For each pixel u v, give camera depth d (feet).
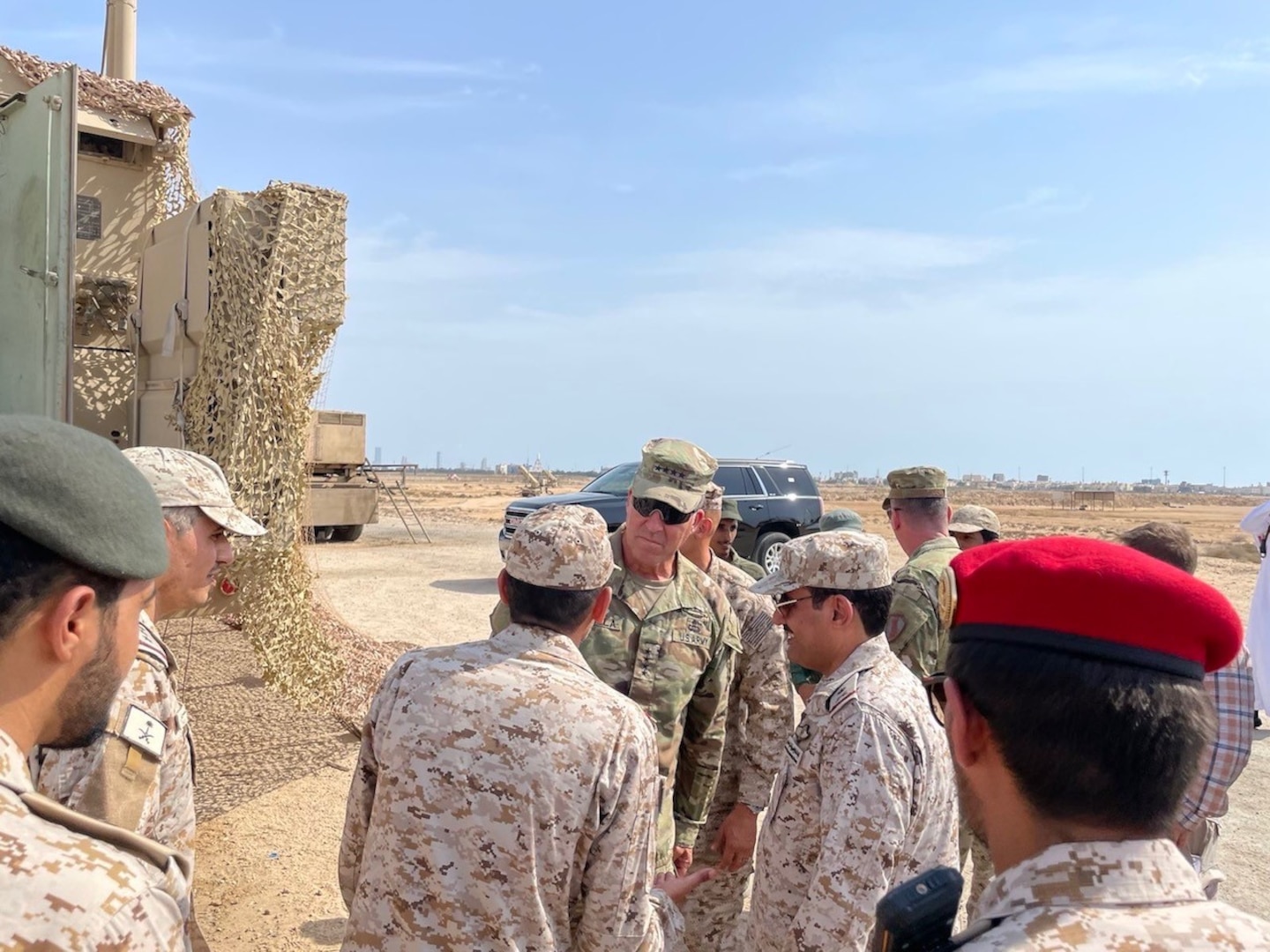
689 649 9.56
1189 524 143.23
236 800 15.90
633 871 6.20
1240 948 2.98
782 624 8.45
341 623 22.49
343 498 56.59
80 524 3.48
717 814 11.14
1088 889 3.18
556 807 5.92
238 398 14.16
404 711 6.29
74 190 13.19
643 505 9.48
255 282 14.23
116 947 3.10
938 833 7.32
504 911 5.89
